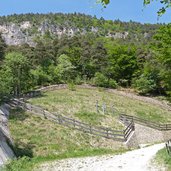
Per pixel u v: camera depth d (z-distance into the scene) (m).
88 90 62.19
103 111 44.16
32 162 25.41
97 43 86.44
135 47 82.62
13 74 50.53
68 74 69.75
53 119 36.06
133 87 71.38
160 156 22.89
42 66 71.38
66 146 31.11
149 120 48.56
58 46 93.62
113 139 35.06
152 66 68.25
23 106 38.06
